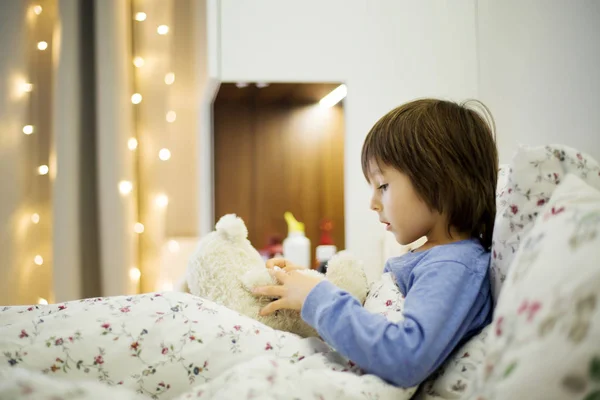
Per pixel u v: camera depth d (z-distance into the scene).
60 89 2.03
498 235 0.63
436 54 1.67
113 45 2.08
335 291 0.63
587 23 1.06
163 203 2.21
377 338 0.56
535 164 0.59
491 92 1.58
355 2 1.66
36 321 0.59
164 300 0.65
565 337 0.38
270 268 0.77
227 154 1.84
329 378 0.52
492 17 1.55
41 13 2.17
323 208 1.85
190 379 0.58
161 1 2.20
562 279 0.41
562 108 1.17
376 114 1.66
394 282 0.73
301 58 1.64
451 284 0.60
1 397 0.34
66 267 2.02
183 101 2.25
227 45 1.62
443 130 0.70
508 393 0.39
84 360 0.57
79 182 2.08
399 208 0.69
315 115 1.86
